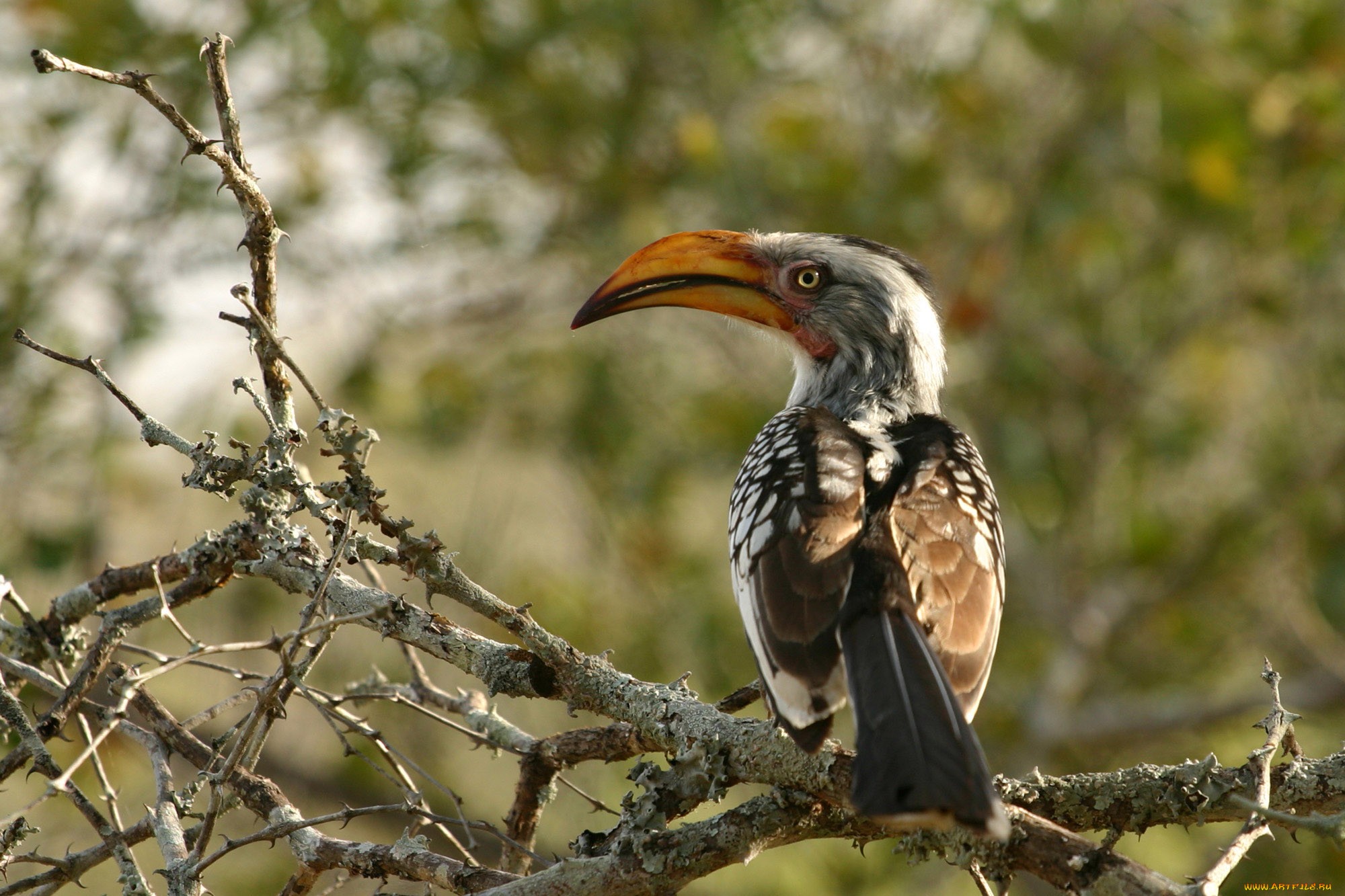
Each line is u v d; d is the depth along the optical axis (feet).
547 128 41.16
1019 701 43.42
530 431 41.39
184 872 18.29
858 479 21.35
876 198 41.39
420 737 38.73
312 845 19.77
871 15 42.75
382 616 16.93
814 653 18.66
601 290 29.37
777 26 42.37
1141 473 44.62
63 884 19.40
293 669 17.94
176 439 20.12
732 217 41.81
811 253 28.89
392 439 41.50
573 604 39.37
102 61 37.91
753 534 21.18
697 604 39.93
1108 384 43.29
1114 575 43.93
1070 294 44.11
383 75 40.09
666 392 42.42
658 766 19.06
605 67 42.04
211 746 20.77
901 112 43.42
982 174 42.73
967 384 43.29
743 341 42.55
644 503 40.81
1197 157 40.37
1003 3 40.55
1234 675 44.04
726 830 18.48
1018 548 43.65
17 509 38.06
